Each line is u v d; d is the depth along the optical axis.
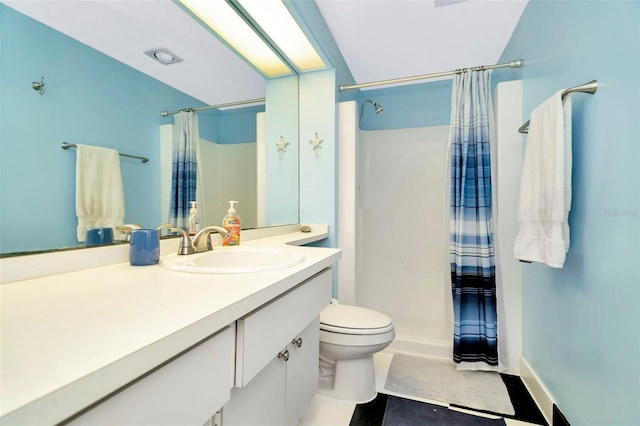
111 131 0.99
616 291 0.95
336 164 2.07
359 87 2.08
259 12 1.46
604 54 1.02
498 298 1.85
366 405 1.54
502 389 1.68
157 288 0.69
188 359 0.54
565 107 1.17
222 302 0.60
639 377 0.85
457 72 1.92
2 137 0.71
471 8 1.71
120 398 0.41
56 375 0.34
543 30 1.50
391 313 2.68
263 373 0.90
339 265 2.16
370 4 1.67
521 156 1.82
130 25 1.06
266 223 1.83
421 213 2.66
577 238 1.19
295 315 0.94
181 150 1.29
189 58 1.33
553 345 1.40
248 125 1.70
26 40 0.76
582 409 1.15
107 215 0.97
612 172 0.98
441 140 2.62
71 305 0.57
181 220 1.28
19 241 0.74
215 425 0.71
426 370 1.89
